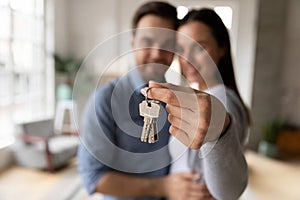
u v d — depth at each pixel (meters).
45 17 3.93
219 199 0.44
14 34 3.40
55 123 3.81
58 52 4.15
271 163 3.13
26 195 2.57
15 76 3.49
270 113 3.68
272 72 3.64
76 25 4.30
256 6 3.54
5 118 3.37
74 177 2.86
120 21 4.20
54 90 4.09
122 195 0.57
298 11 3.55
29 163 3.15
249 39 3.72
